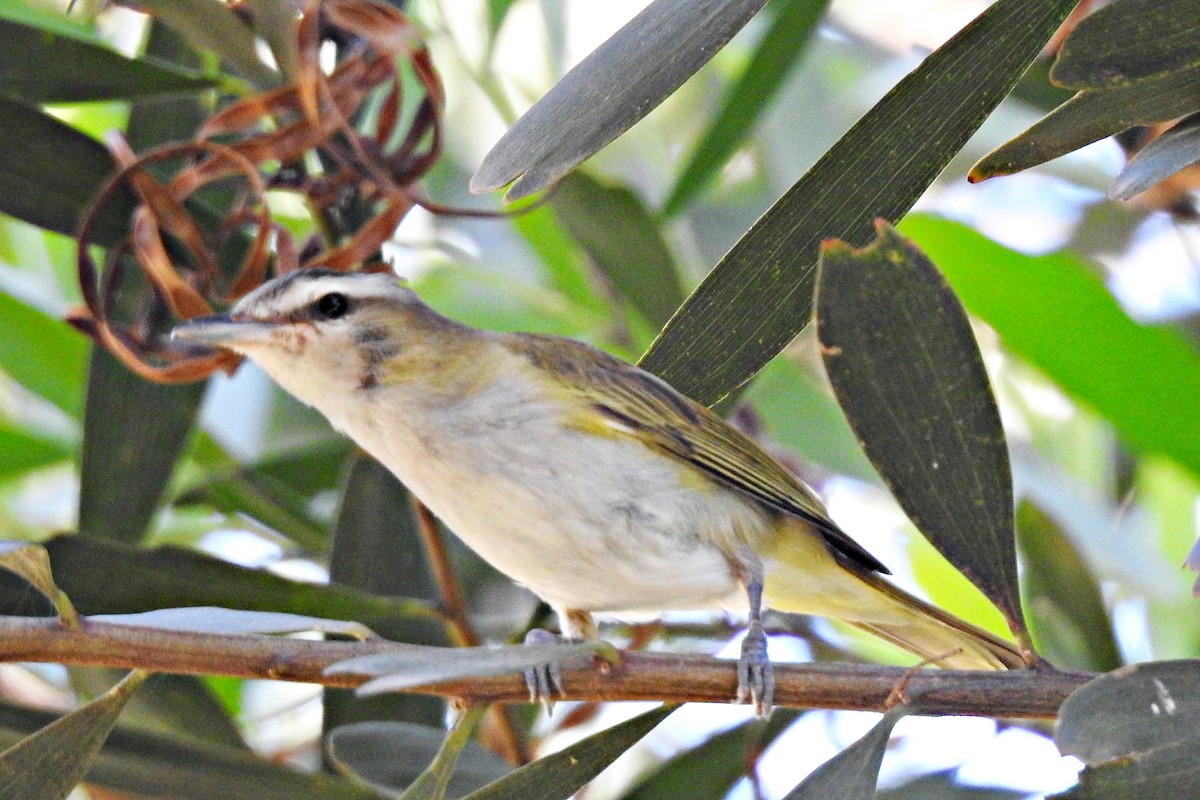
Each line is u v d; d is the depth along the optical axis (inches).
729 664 257.3
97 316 339.9
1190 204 428.1
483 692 258.5
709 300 266.7
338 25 331.6
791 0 361.1
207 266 350.0
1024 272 382.0
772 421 441.7
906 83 243.0
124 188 344.8
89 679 335.3
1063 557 374.9
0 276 465.4
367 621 353.1
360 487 375.2
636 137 536.4
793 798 231.1
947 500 241.6
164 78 346.0
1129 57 221.3
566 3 536.4
